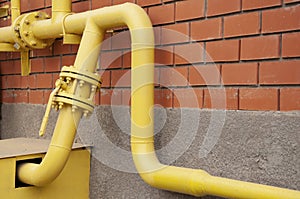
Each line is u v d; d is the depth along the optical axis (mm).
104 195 2812
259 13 2105
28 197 2680
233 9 2201
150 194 2539
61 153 2543
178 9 2438
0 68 3701
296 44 1974
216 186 2066
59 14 2871
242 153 2152
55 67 3172
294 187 1977
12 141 3109
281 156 2018
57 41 3152
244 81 2154
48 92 3229
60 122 2547
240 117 2164
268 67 2068
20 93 3492
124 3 2547
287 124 1998
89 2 2957
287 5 2010
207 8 2307
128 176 2666
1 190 2584
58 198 2777
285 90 2008
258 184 1974
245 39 2154
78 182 2846
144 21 2373
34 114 3338
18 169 2682
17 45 3174
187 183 2168
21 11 3500
